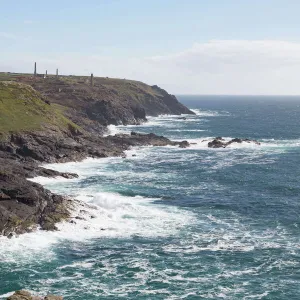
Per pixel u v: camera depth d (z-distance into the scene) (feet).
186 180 234.38
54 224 148.97
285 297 108.06
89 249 135.85
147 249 137.28
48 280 115.03
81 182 219.82
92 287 112.06
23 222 145.07
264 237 148.97
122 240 143.95
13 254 128.98
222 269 123.75
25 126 287.48
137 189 210.18
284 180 238.07
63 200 166.50
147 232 151.64
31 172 222.28
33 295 99.91
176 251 136.15
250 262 128.57
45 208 159.22
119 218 164.25
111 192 200.64
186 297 107.55
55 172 229.04
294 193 209.77
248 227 159.02
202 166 274.98
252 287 113.19
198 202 190.29
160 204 185.37
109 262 127.24
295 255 133.69
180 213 173.78
